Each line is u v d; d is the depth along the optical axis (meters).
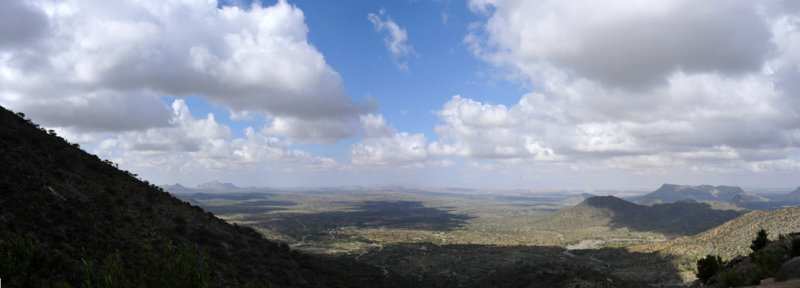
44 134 63.84
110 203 54.09
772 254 29.81
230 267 55.47
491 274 179.12
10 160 46.88
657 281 159.00
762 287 24.38
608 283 117.69
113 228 47.28
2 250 16.31
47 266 26.78
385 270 189.88
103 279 13.91
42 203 41.72
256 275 57.44
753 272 29.53
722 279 31.61
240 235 77.69
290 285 61.91
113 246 41.19
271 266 66.12
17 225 34.72
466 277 185.88
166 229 57.41
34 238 33.88
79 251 35.94
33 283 17.08
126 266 36.88
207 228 69.19
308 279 71.00
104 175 65.25
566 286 115.31
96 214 48.16
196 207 81.31
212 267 51.19
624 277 170.12
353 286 86.12
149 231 52.72
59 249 34.28
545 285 124.06
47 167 52.19
